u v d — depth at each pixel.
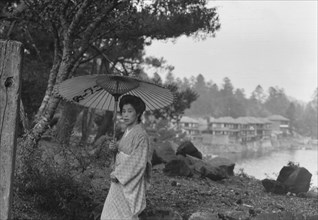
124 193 3.33
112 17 6.78
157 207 5.04
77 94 4.01
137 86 3.79
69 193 4.33
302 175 7.95
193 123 80.00
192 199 6.11
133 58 14.17
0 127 2.29
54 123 10.27
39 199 4.25
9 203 2.32
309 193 7.83
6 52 2.30
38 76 11.62
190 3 9.63
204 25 10.32
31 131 5.18
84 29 7.03
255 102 138.00
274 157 50.88
